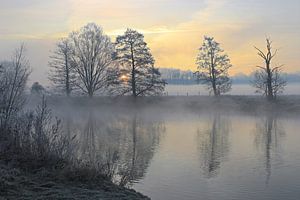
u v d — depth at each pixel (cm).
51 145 1402
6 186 1085
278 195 1628
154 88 6950
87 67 6850
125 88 6912
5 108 1597
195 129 4100
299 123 4762
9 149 1355
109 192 1186
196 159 2380
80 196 1089
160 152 2611
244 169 2116
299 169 2112
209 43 7550
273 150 2736
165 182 1786
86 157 1639
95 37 6894
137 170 1986
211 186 1744
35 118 1619
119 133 3659
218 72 7569
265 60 6756
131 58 6869
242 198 1597
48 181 1190
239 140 3250
